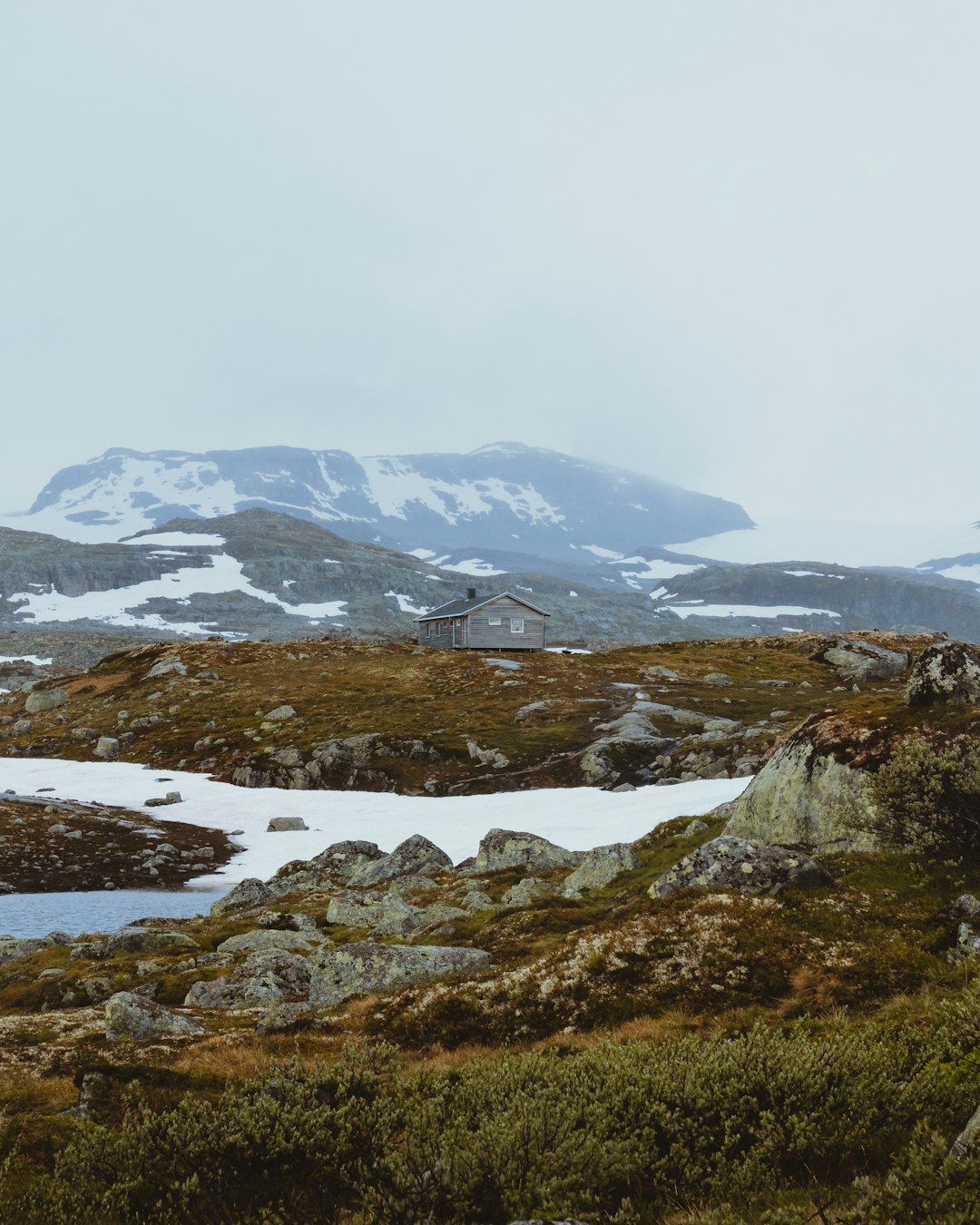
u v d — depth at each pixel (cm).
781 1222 718
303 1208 884
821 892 2241
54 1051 2158
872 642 13000
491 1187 869
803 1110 949
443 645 14650
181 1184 901
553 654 13375
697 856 2505
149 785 8325
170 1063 1953
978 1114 761
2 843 6103
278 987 2861
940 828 2348
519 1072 1072
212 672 12569
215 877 5656
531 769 7681
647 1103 979
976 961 1700
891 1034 1259
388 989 2475
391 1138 993
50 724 11281
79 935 4238
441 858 5153
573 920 2945
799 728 3175
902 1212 675
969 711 2714
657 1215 826
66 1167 969
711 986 1883
